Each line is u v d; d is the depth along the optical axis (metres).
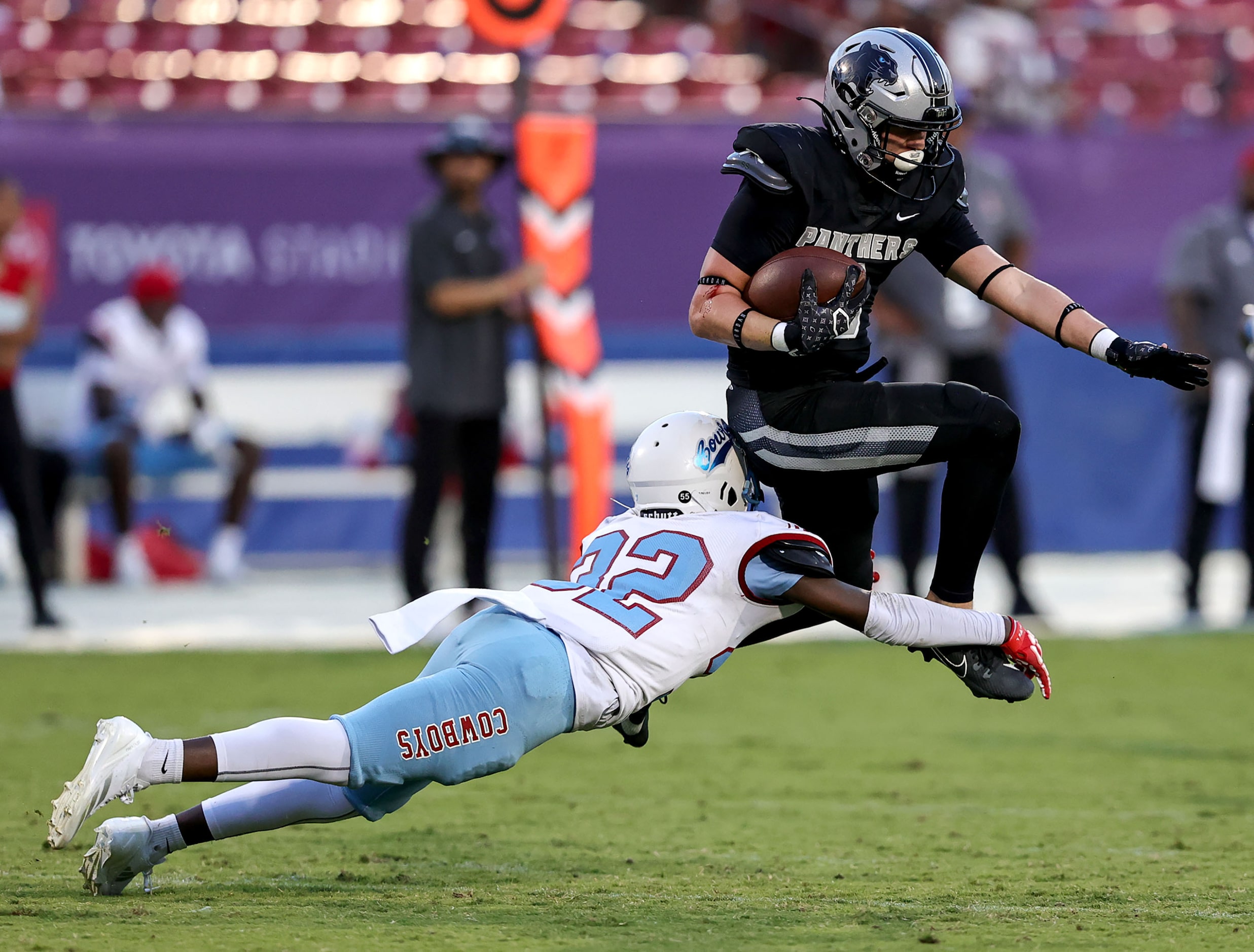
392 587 42.41
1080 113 52.56
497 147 34.25
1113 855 17.47
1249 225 34.91
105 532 44.84
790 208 14.76
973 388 15.13
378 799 14.73
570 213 34.69
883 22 55.25
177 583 43.00
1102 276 45.69
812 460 15.10
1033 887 15.69
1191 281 35.06
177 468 42.53
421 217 32.75
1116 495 46.22
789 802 20.70
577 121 34.59
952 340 33.47
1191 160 45.69
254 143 44.03
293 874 16.09
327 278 44.44
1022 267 34.53
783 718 27.36
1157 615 37.59
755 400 15.23
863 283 14.23
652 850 17.64
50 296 43.34
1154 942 12.98
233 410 44.41
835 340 15.02
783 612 14.77
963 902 14.86
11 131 43.19
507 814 19.84
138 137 43.66
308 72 50.22
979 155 38.72
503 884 15.66
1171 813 19.98
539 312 34.69
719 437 15.08
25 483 34.59
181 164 43.75
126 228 43.59
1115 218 45.69
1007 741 25.31
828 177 14.76
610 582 14.40
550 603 14.23
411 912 14.09
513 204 44.31
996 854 17.50
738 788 21.66
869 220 14.99
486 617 14.46
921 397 14.95
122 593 41.59
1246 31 56.03
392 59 50.66
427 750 13.45
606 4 55.03
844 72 14.63
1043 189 45.47
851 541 16.03
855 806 20.42
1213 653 32.91
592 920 13.79
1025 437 45.75
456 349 32.66
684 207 45.09
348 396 44.84
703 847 17.88
